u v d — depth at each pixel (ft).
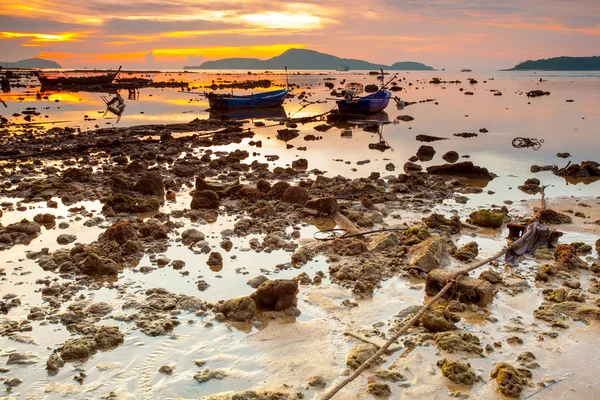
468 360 27.20
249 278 37.04
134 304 32.58
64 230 46.73
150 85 346.74
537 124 127.85
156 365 26.66
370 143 100.48
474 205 56.34
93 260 37.11
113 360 26.96
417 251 40.19
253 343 28.66
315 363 26.81
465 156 86.58
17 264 38.86
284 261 40.16
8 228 45.03
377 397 24.22
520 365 26.66
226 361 27.02
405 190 61.41
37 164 76.59
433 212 53.47
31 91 273.33
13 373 25.70
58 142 96.63
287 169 71.97
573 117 142.41
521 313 32.24
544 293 34.78
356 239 43.78
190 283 36.09
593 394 24.59
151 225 45.73
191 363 26.89
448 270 38.55
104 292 34.45
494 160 83.15
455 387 25.02
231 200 57.47
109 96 239.71
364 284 35.09
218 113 162.61
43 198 57.26
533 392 24.68
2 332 29.12
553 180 68.80
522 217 51.47
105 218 50.16
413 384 25.22
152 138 104.06
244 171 73.26
